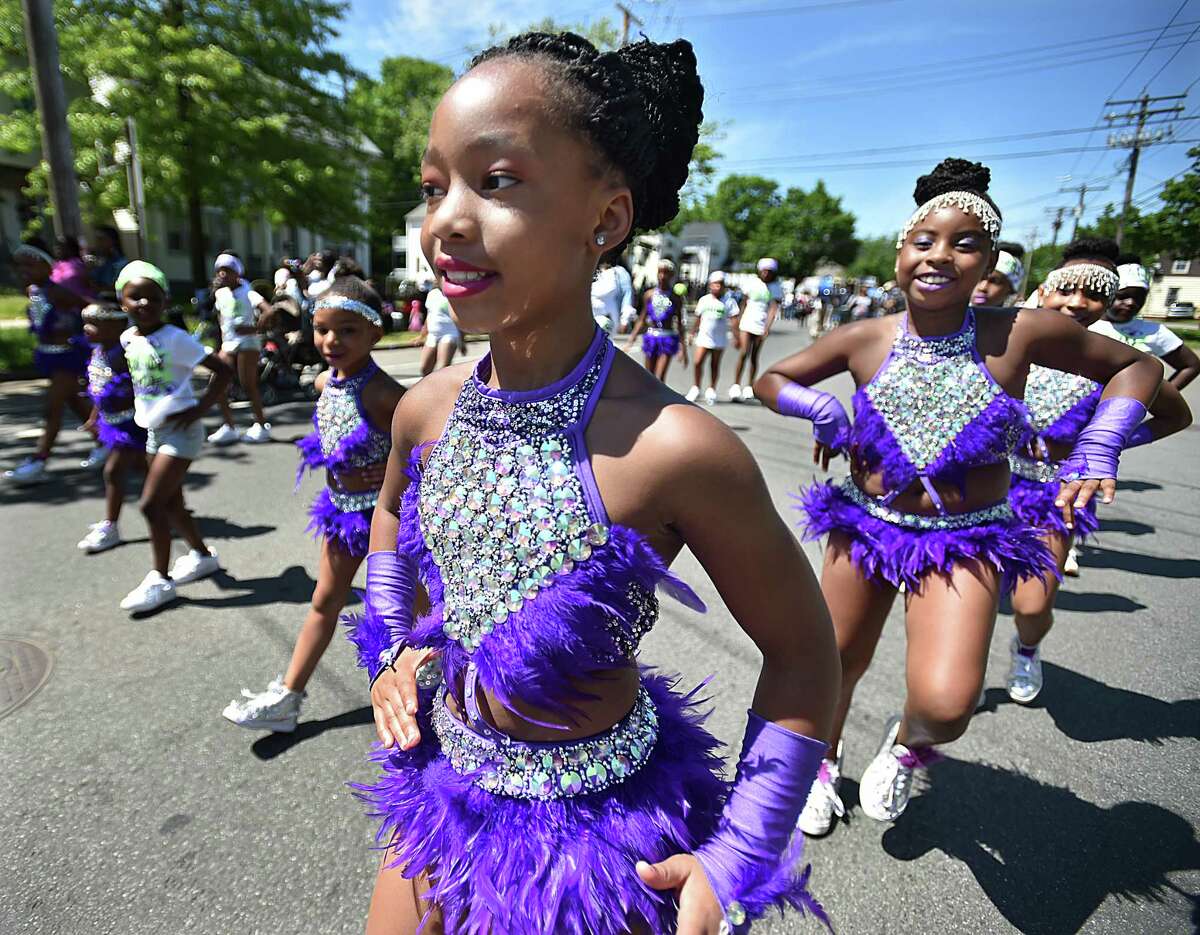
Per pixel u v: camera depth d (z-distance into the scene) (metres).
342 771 2.56
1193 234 25.12
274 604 3.78
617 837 1.03
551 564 0.97
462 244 0.85
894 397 2.12
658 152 0.97
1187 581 4.58
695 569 4.38
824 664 1.02
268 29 15.70
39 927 1.95
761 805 0.96
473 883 1.04
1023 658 3.13
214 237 24.50
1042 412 3.21
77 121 13.99
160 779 2.50
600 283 8.02
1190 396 13.33
